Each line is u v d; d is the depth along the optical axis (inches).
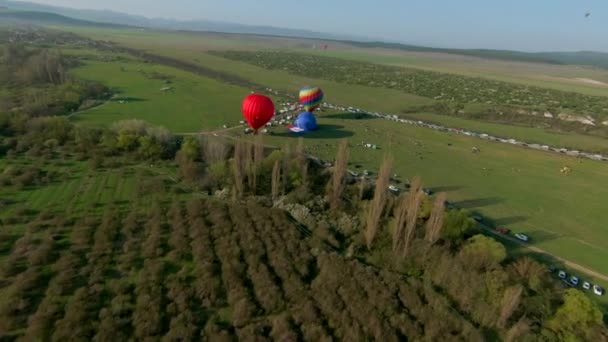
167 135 4722.0
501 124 7741.1
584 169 5255.9
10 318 2134.6
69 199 3432.6
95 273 2527.1
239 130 5757.9
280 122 6230.3
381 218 3201.3
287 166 3909.9
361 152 5231.3
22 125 4773.6
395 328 2253.9
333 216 3361.2
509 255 3051.2
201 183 3794.3
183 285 2475.4
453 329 2294.5
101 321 2171.5
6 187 3528.5
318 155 4982.8
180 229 3043.8
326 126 6333.7
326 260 2763.3
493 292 2439.7
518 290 2265.0
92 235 2935.5
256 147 3806.6
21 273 2487.7
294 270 2687.0
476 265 2689.5
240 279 2541.8
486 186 4498.0
